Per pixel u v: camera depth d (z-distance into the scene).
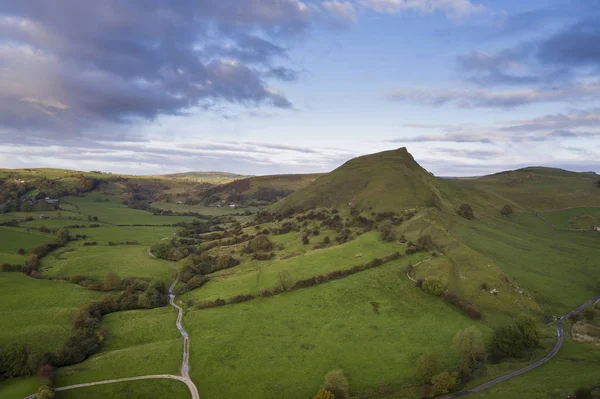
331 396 68.50
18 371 80.62
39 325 99.44
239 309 110.88
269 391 76.00
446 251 137.38
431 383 75.94
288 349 89.56
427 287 113.44
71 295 122.69
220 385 78.38
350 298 111.19
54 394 74.44
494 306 110.69
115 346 96.62
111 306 117.56
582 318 107.50
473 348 80.56
